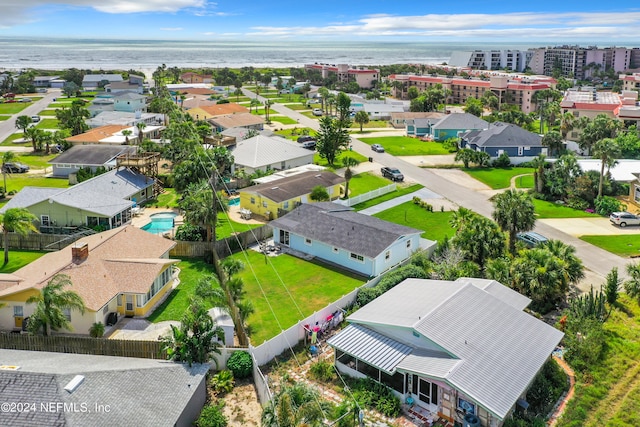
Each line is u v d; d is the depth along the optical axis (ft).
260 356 131.34
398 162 377.30
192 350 120.88
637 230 238.07
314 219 215.10
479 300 140.15
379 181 324.60
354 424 111.04
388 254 192.24
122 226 215.31
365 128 531.09
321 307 164.86
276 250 210.79
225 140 360.07
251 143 355.56
